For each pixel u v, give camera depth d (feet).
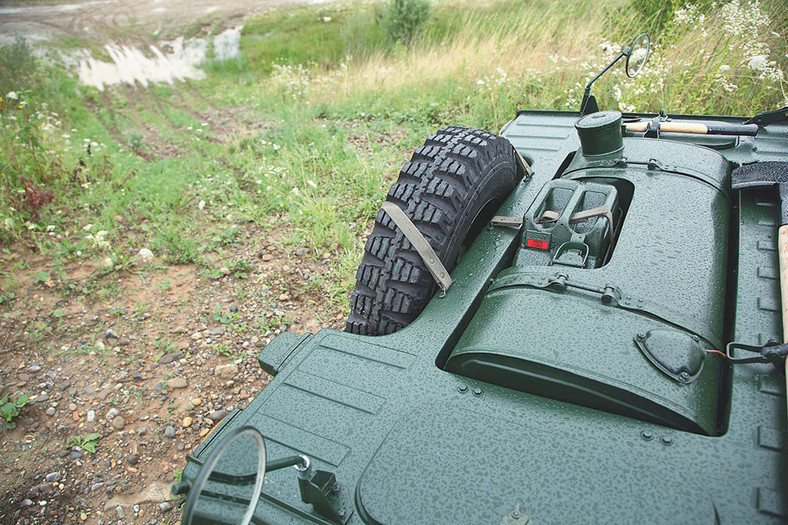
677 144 9.54
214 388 12.17
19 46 52.13
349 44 51.29
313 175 19.47
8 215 18.31
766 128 10.37
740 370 5.77
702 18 21.88
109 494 10.19
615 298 6.42
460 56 29.25
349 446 5.59
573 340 6.06
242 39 65.62
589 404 5.82
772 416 5.26
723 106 19.48
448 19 45.91
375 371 6.46
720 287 6.82
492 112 22.54
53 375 12.67
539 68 25.43
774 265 7.00
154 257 16.67
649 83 20.06
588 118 9.57
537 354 5.95
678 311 6.34
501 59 27.20
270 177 19.98
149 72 57.77
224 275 15.52
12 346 13.55
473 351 6.27
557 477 4.96
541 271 7.08
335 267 15.34
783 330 5.93
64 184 21.40
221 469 4.99
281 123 27.04
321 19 65.57
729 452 5.00
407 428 5.62
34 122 26.63
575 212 8.07
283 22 68.59
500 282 7.21
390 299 7.82
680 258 7.07
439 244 7.93
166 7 87.86
